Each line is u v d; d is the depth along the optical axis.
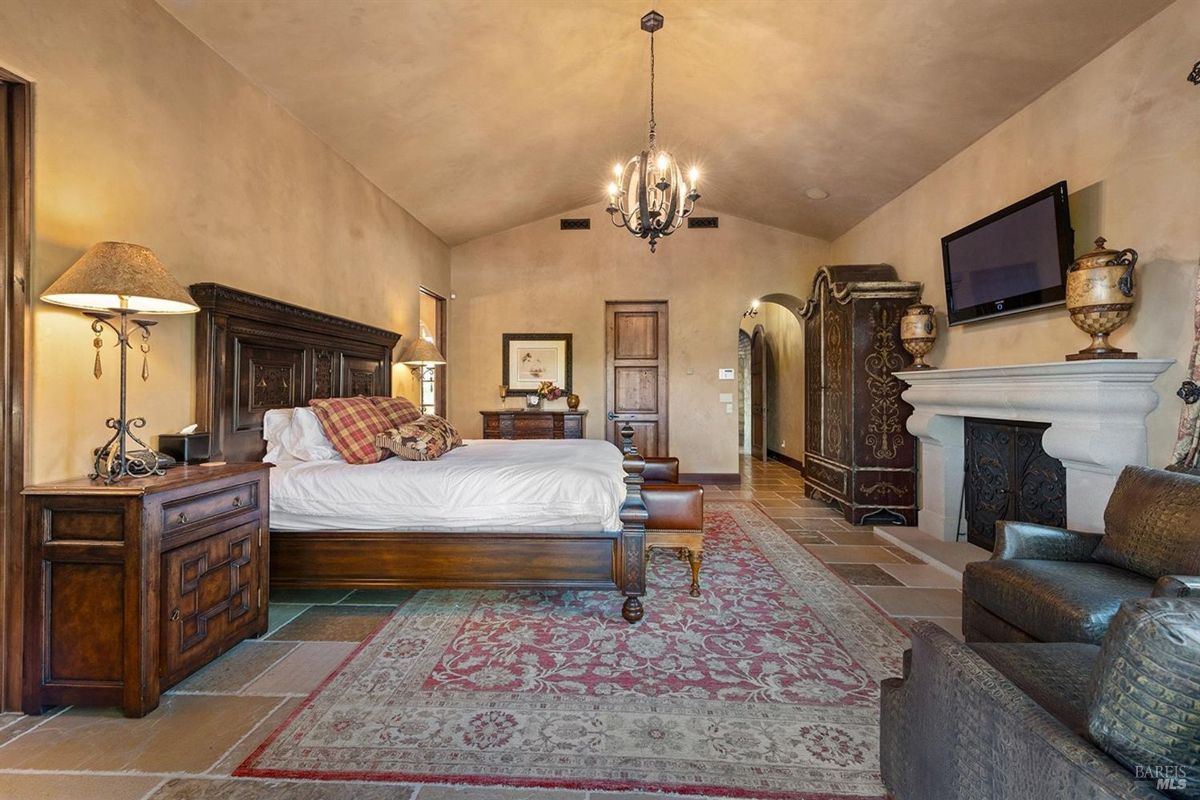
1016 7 2.67
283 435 3.26
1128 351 2.69
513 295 7.02
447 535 2.84
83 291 1.89
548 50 3.57
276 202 3.50
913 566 3.69
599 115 4.63
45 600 1.93
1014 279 3.37
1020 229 3.30
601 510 2.73
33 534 1.92
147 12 2.54
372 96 3.62
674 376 6.99
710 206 6.81
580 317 7.00
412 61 3.37
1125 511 2.10
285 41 2.98
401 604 3.02
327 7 2.80
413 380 5.70
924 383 4.18
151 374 2.57
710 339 6.96
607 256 6.99
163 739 1.80
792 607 2.96
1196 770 0.74
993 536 3.85
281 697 2.07
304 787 1.59
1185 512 1.86
